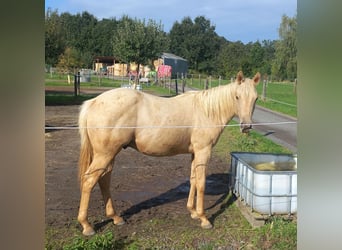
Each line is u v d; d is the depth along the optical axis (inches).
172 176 209.2
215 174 215.5
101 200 169.6
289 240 130.6
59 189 179.9
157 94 629.6
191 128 142.6
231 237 135.5
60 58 949.2
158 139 137.9
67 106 480.7
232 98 145.3
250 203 149.9
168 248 126.1
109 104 132.1
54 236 130.1
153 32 799.7
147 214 154.6
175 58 1213.7
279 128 349.1
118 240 130.7
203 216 144.1
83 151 134.6
